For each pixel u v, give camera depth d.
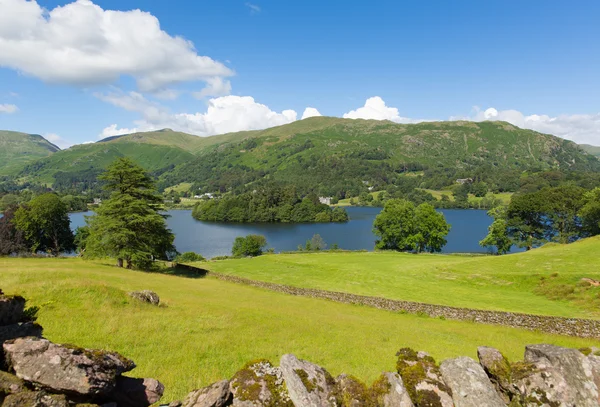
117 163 53.06
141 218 51.06
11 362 5.61
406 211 100.31
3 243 75.19
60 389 5.40
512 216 94.06
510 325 28.36
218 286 43.16
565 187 91.25
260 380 6.89
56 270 31.86
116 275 39.31
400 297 40.56
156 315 21.06
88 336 15.98
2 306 6.39
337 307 35.09
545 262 46.81
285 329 22.03
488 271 48.34
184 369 13.33
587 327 24.95
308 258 72.31
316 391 6.64
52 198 84.81
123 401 6.30
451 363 7.41
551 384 6.85
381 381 7.10
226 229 176.38
